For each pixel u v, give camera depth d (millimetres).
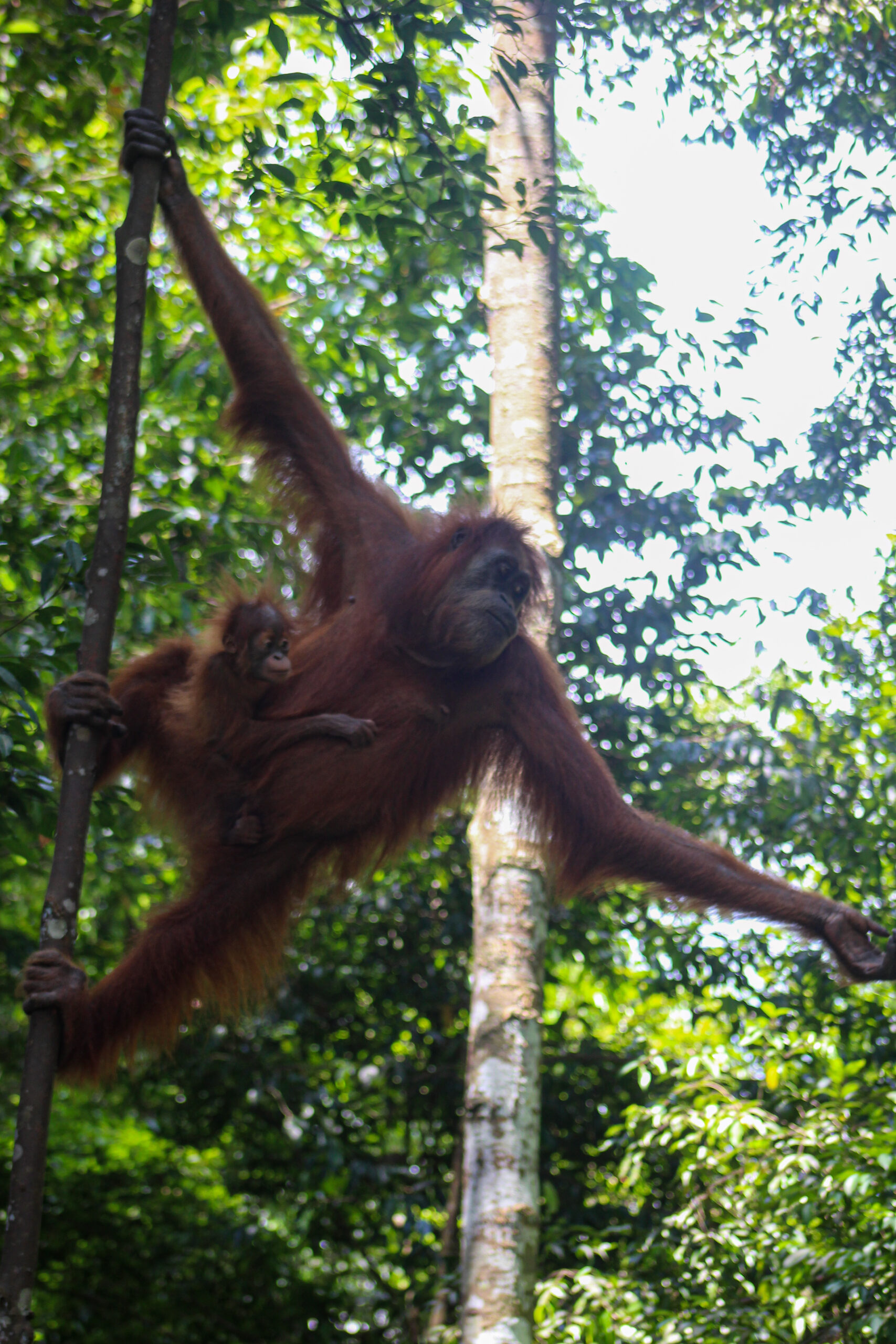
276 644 3410
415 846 9031
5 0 6285
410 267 7434
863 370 8117
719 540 7992
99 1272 10305
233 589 3742
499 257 7129
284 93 8273
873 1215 6102
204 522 7145
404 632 3717
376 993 9719
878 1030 7781
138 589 6355
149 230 3107
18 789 4973
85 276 8125
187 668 3732
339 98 7227
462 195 4664
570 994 10586
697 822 8016
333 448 3797
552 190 4922
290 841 3512
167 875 9430
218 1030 9047
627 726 8289
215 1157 11125
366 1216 10180
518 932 5988
